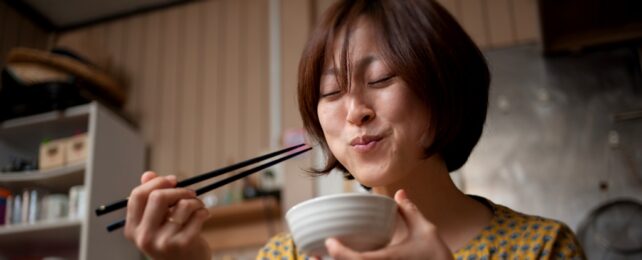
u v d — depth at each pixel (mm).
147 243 747
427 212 928
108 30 4062
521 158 2797
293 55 3518
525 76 2932
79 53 3814
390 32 880
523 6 3107
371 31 893
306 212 664
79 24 4129
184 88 3709
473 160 2863
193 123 3590
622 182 2627
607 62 2832
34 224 2916
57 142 3139
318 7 3648
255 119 3455
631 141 2674
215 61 3715
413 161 847
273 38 3617
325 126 886
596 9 2613
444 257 647
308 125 984
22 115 3203
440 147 861
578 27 2771
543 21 2684
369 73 860
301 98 967
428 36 885
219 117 3549
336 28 933
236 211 3010
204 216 778
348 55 875
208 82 3672
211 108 3592
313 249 671
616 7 2594
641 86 2748
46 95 3119
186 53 3811
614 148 2686
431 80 857
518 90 2916
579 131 2762
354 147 837
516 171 2785
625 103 2742
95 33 4082
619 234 2545
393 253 638
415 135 841
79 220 2855
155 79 3799
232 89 3592
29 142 3443
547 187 2719
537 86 2893
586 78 2836
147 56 3889
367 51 876
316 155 3055
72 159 3068
